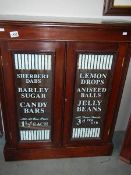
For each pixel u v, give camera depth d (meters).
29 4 1.86
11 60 1.73
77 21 1.73
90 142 2.23
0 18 1.70
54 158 2.28
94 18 1.95
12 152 2.17
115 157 2.33
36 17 1.82
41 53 1.73
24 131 2.11
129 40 1.74
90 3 1.91
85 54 1.77
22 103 1.96
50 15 1.92
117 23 1.71
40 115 2.04
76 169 2.18
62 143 2.20
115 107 2.05
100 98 2.00
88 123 2.13
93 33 1.68
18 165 2.19
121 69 1.87
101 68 1.85
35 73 1.82
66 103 1.97
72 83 1.88
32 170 2.14
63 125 2.09
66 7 1.90
